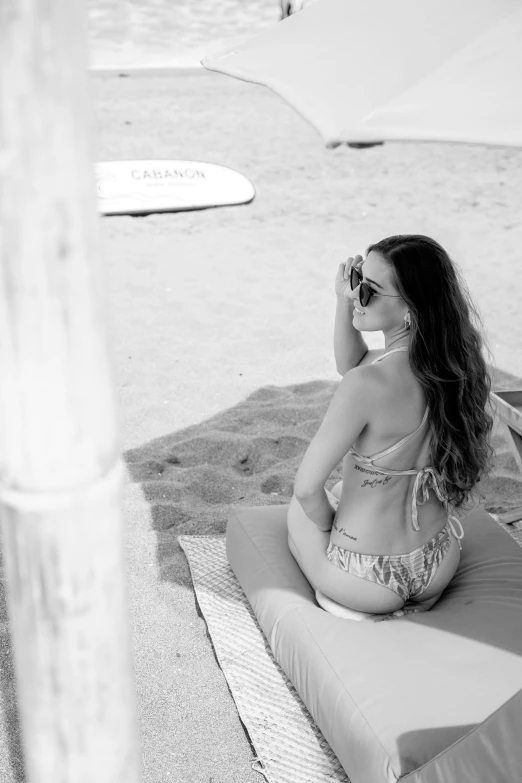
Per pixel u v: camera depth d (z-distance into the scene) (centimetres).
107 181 750
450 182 812
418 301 229
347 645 234
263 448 412
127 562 323
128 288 600
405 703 209
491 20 261
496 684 214
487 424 250
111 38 1449
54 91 72
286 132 941
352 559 246
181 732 243
